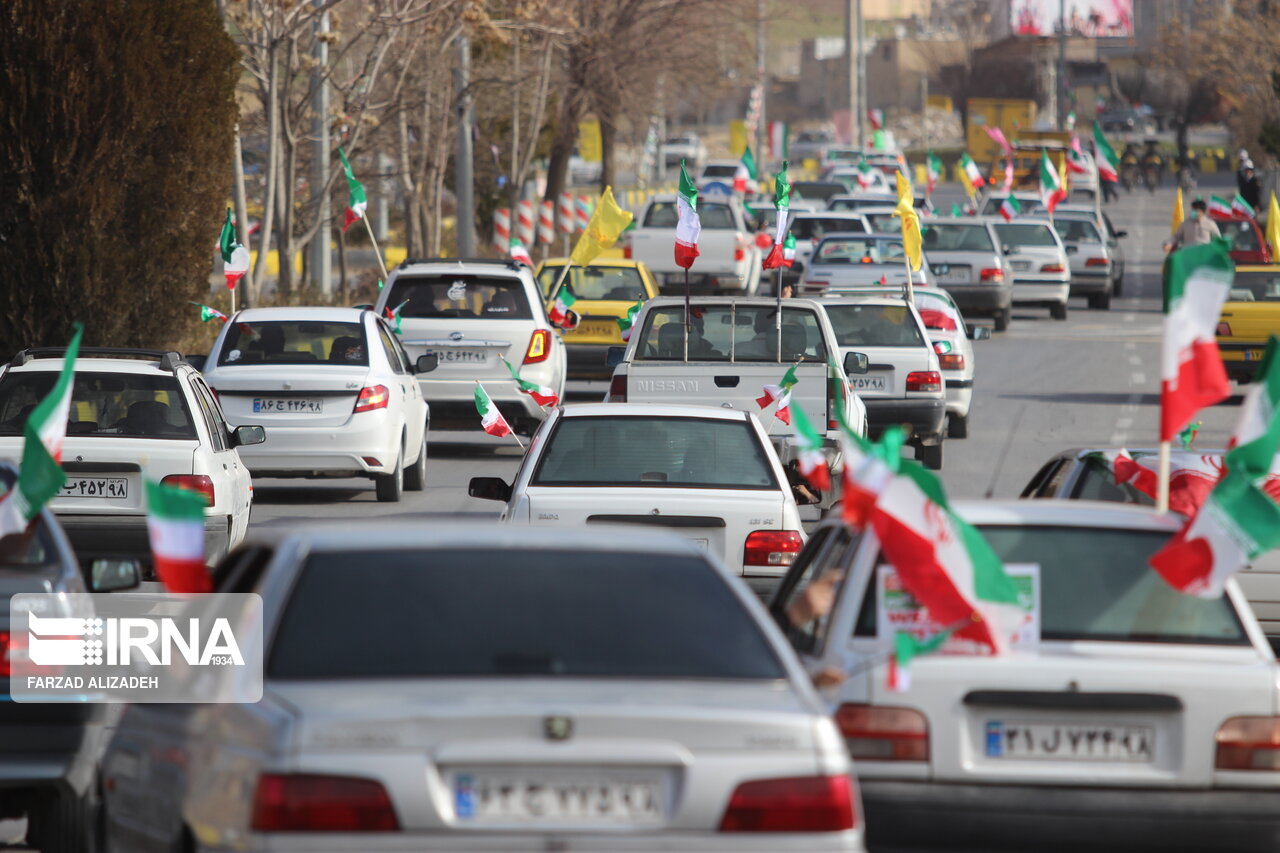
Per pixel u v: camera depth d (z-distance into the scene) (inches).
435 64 4495.6
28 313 2608.3
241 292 3499.0
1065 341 4340.6
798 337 2021.4
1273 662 803.4
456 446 2839.6
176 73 2640.3
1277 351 802.8
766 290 5644.7
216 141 2719.0
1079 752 780.6
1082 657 794.2
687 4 5580.7
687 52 5679.1
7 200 2583.7
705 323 2023.9
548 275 3516.2
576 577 676.7
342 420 2155.5
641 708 597.6
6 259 2593.5
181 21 2657.5
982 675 779.4
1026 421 2945.4
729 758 598.5
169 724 714.2
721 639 654.5
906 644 735.1
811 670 816.3
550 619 653.3
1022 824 772.6
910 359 2480.3
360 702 602.2
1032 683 778.2
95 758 872.9
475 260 2701.8
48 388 1641.2
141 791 731.4
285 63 3676.2
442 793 588.4
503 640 642.2
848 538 905.5
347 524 738.8
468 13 3718.0
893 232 5629.9
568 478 1365.7
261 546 748.6
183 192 2677.2
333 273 5856.3
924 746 777.6
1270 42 7859.3
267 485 2422.5
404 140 4603.8
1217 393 908.6
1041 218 5152.6
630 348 2021.4
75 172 2591.0
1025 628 804.0
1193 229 3922.2
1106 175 6648.6
